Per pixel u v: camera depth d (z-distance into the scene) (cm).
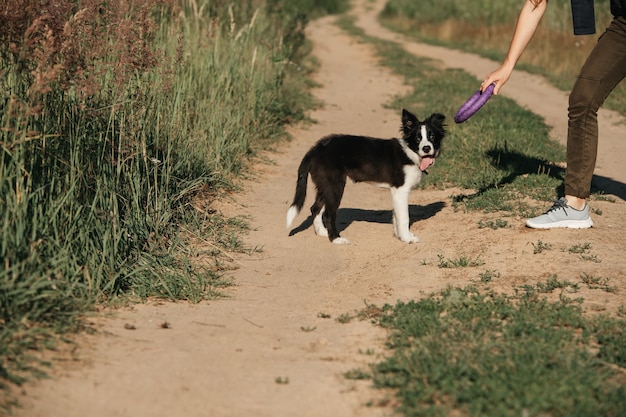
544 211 751
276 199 862
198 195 813
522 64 2127
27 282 456
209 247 674
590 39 2148
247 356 439
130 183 629
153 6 696
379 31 3334
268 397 387
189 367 417
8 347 410
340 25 3562
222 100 1059
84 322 471
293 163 1047
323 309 534
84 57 563
